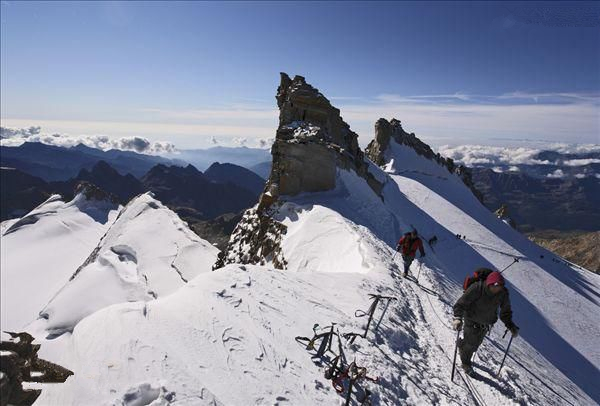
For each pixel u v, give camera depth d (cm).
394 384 815
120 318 770
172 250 11106
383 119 10069
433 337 1185
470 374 959
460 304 887
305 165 3975
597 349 3281
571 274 6631
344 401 694
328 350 841
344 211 3572
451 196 8650
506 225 8712
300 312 1016
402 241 1883
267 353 769
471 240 5619
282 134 4306
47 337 7294
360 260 2177
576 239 19512
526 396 928
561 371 1956
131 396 563
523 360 1378
